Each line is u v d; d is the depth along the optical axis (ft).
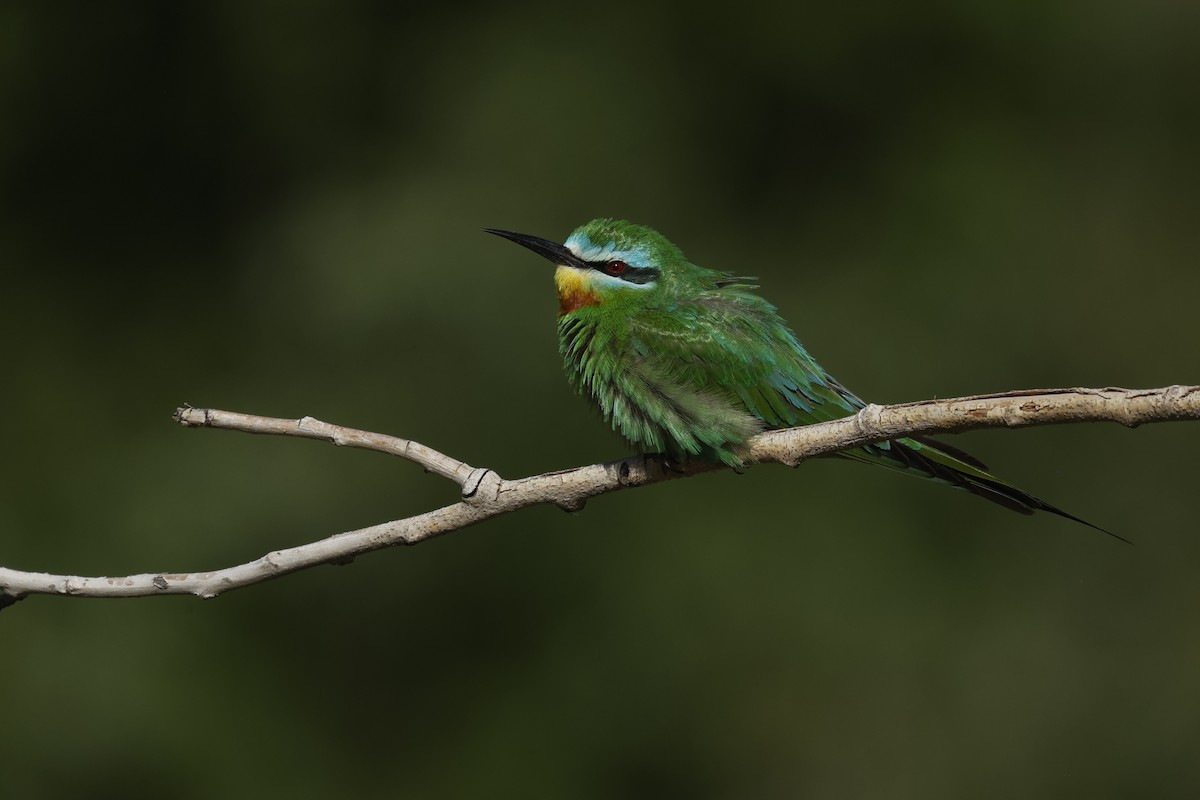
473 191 48.62
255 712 44.80
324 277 47.88
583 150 49.93
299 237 49.29
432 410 46.42
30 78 53.01
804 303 51.52
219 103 52.90
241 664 45.19
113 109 52.85
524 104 50.57
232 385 48.67
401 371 47.01
